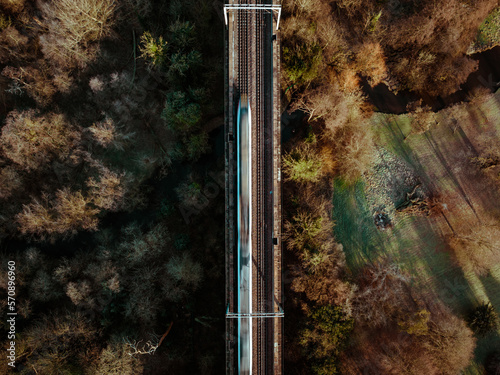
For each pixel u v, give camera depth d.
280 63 33.22
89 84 35.41
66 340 32.41
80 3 31.08
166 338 34.62
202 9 34.00
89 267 34.62
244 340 30.42
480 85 37.16
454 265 35.88
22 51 35.12
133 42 36.22
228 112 32.44
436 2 33.44
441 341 32.88
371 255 36.00
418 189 36.44
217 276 35.69
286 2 33.44
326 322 31.38
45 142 33.81
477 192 36.34
